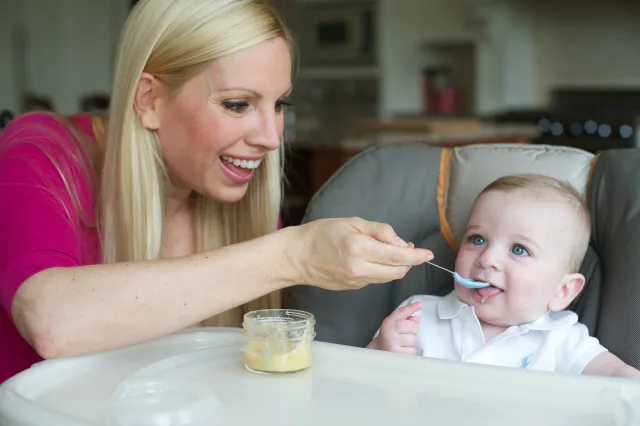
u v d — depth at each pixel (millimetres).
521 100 4965
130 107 1166
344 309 1304
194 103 1121
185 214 1383
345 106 5273
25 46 5168
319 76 5340
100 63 5320
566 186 1271
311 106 5312
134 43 1147
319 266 971
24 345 1250
